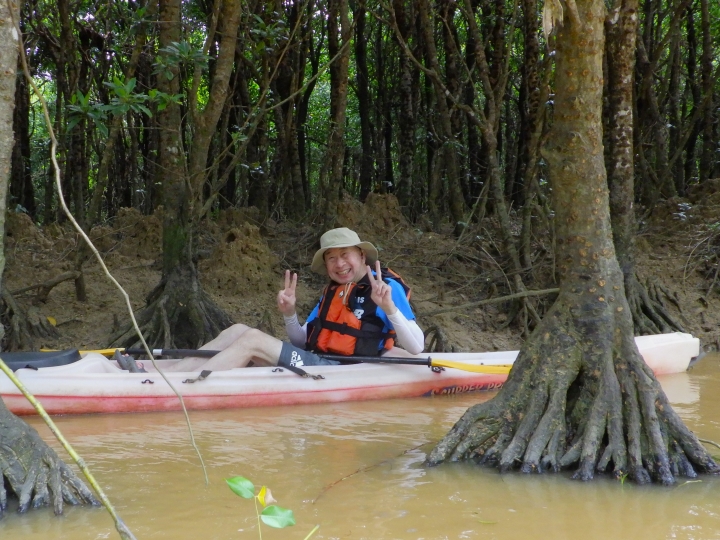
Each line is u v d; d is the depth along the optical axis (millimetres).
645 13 11891
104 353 5598
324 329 5684
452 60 10828
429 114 13328
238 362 5484
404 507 3115
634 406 3699
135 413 5066
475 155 13914
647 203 11047
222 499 3189
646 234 10109
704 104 11031
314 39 14531
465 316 8141
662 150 11141
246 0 8320
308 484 3422
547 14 3668
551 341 3939
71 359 5234
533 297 8242
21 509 3002
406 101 12320
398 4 11719
